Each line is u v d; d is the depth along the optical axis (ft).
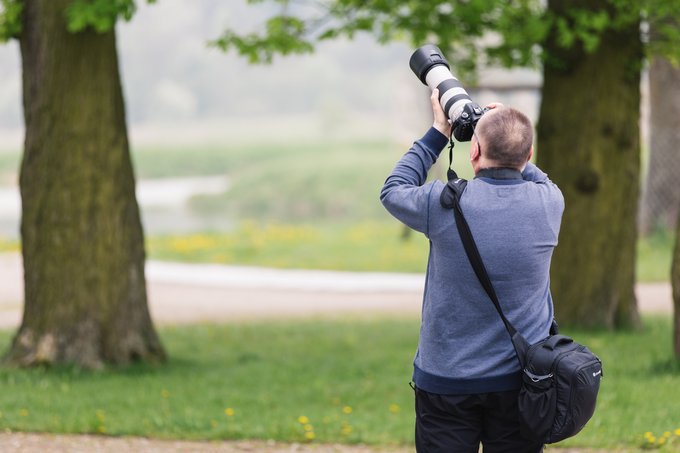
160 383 70.08
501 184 28.32
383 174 398.21
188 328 105.40
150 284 143.74
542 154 93.45
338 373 76.59
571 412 27.02
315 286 142.72
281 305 126.72
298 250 180.45
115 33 75.10
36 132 73.97
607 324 93.25
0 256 167.84
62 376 71.26
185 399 64.34
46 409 59.98
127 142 76.54
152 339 78.59
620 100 90.84
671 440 49.52
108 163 74.49
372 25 86.07
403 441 53.11
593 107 90.58
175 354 87.45
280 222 329.52
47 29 73.10
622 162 91.81
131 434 54.49
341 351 89.51
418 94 191.42
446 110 29.35
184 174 572.92
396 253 174.09
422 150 29.68
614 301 93.56
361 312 120.47
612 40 89.81
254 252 179.22
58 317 74.18
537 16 85.05
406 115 192.85
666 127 171.42
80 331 74.28
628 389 63.05
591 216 92.22
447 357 28.37
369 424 56.75
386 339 96.43
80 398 63.62
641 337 89.20
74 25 69.21
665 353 80.23
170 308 123.24
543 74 93.20
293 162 439.63
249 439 53.78
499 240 27.76
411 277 151.53
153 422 56.39
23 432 54.44
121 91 75.87
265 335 99.91
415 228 28.86
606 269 92.84
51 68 73.10
